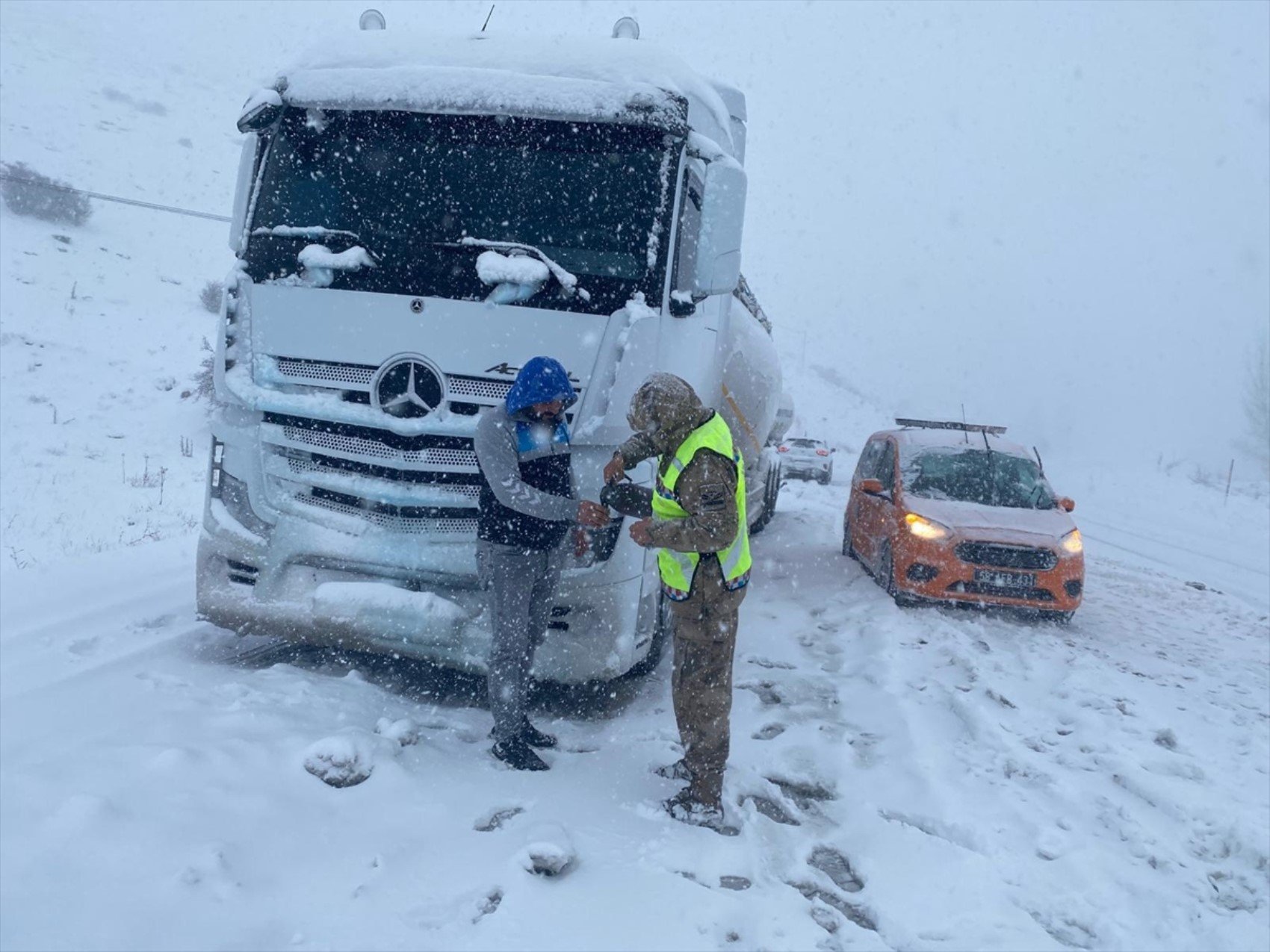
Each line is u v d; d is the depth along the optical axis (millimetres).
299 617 5180
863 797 4656
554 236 5137
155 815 3537
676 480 3922
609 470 4250
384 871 3438
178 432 20484
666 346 5297
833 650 7426
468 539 5027
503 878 3469
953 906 3668
